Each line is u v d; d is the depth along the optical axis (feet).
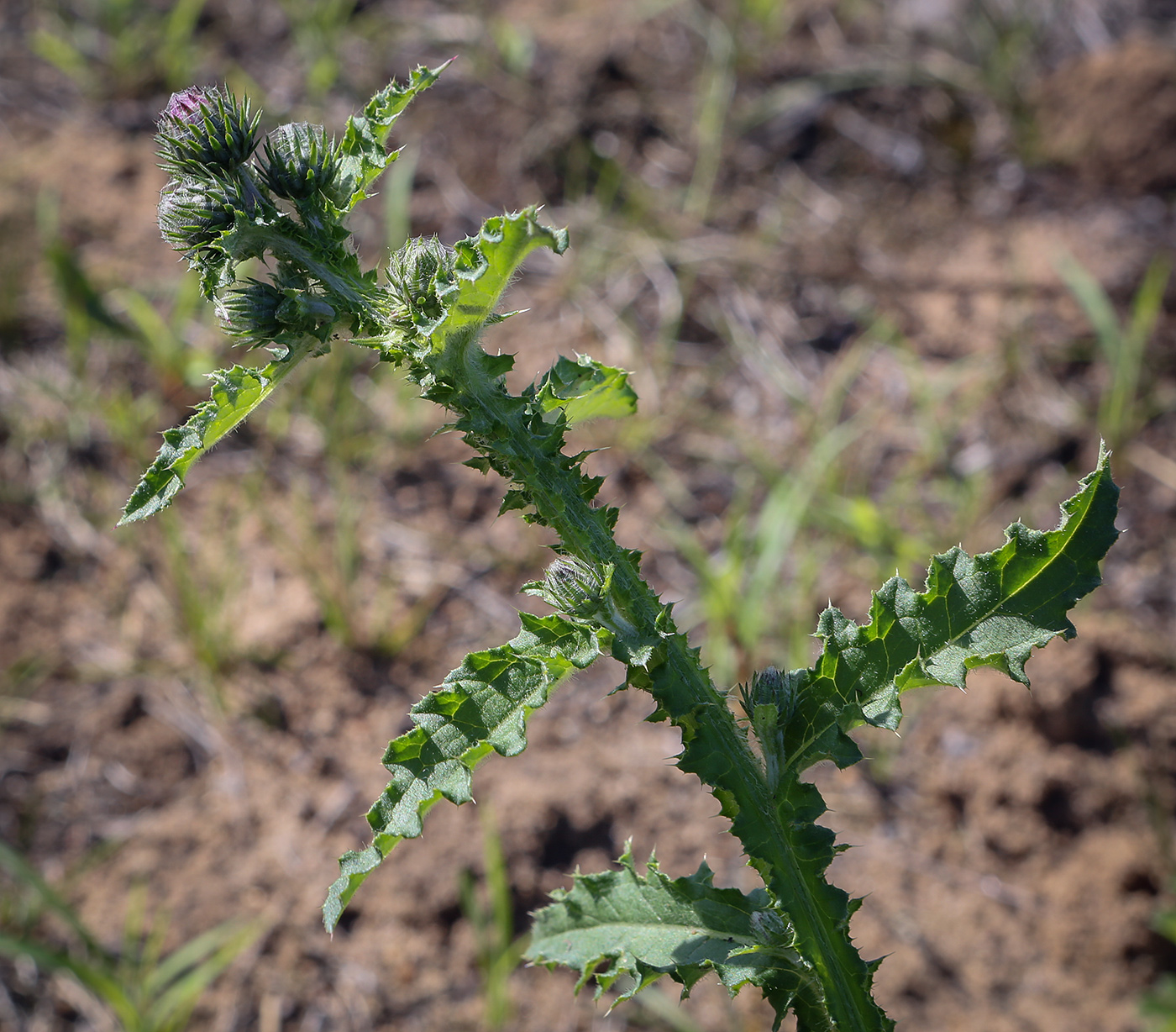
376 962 2.03
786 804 1.42
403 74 3.57
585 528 1.41
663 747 2.23
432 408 2.81
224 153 1.41
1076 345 2.86
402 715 2.34
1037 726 2.18
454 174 3.32
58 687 2.40
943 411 2.80
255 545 2.60
